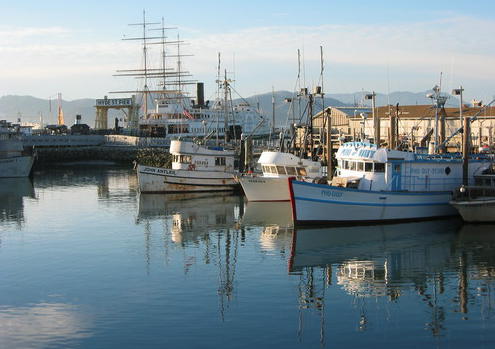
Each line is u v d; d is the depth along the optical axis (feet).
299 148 241.35
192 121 421.59
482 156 153.17
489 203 135.85
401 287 96.22
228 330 78.13
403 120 255.29
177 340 75.25
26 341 75.25
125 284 98.68
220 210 176.86
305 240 129.18
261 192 191.01
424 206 144.87
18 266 111.14
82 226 151.94
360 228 139.13
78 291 95.09
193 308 86.53
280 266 109.60
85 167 362.33
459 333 77.25
